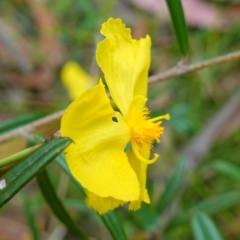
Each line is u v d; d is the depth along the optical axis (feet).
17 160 0.60
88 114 0.61
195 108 1.09
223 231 0.98
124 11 1.27
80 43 1.19
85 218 0.98
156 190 0.95
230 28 1.16
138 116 0.65
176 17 0.75
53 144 0.59
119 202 0.64
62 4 1.20
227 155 1.04
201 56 1.14
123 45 0.67
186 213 0.85
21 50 1.18
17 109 1.09
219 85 1.15
